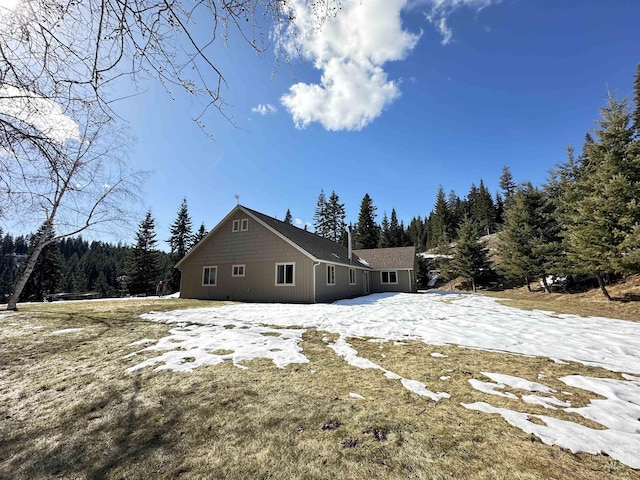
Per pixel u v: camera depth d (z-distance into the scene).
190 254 16.84
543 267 18.17
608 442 2.51
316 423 2.90
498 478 2.06
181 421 2.98
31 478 2.20
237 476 2.15
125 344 5.84
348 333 7.07
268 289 14.88
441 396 3.53
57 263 31.30
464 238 27.36
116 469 2.27
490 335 6.80
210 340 6.07
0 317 8.32
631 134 11.69
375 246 40.06
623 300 12.02
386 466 2.21
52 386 3.91
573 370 4.48
